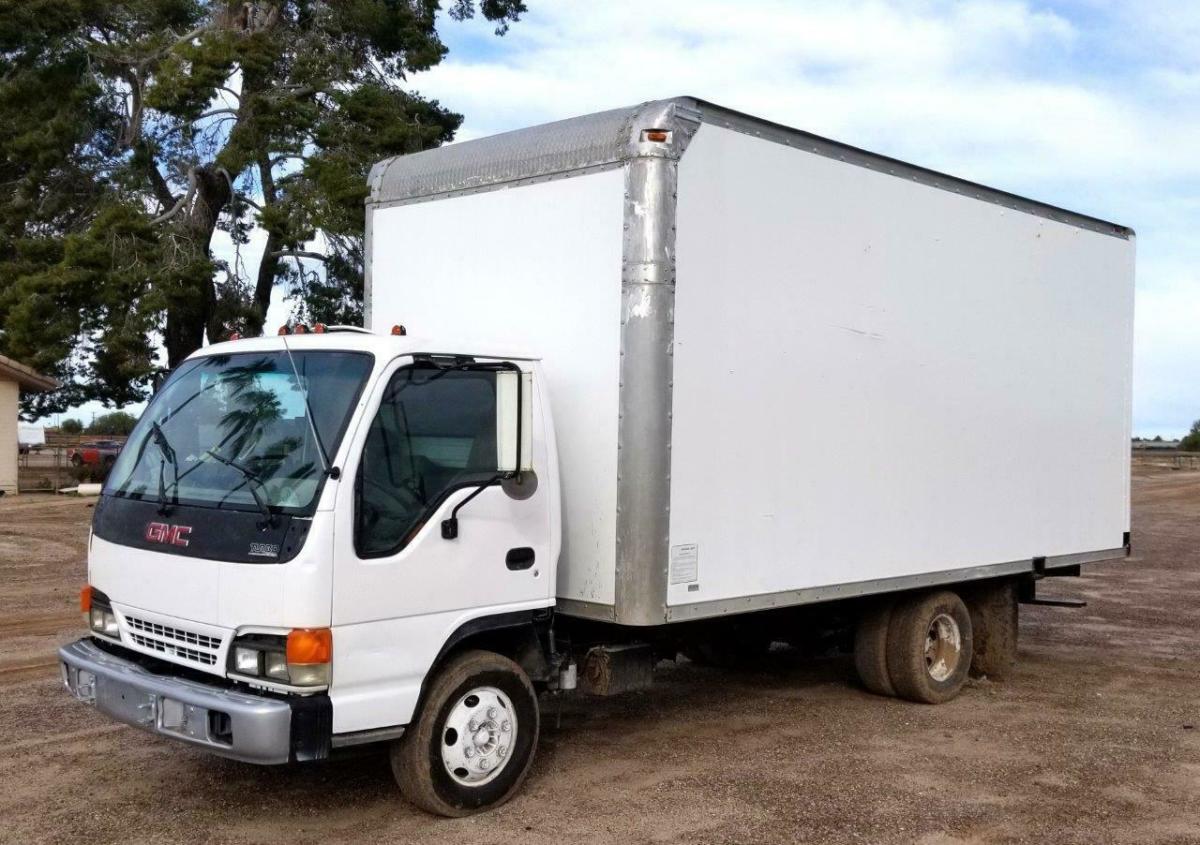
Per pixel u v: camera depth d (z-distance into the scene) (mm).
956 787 6430
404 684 5227
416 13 29156
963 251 8219
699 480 6172
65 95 27094
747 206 6469
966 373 8258
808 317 6906
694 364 6137
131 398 28359
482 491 5551
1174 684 9383
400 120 26297
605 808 5883
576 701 8367
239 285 28359
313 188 25219
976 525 8375
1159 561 18984
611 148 6074
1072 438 9438
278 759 4734
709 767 6688
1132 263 10211
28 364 25688
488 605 5586
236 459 5344
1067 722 8008
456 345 5641
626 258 5961
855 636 8609
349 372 5336
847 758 6957
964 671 8711
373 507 5133
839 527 7160
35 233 27969
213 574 5047
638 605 5879
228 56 24547
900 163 7617
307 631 4852
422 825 5543
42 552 16188
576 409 6160
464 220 6875
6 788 6027
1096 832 5754
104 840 5328
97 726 7160
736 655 9117
